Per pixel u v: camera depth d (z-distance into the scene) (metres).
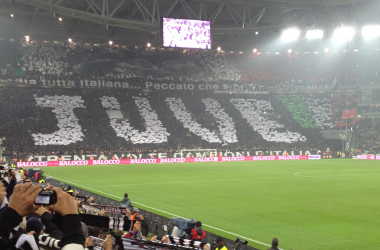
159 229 18.20
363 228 20.67
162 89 91.56
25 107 80.00
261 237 19.03
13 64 80.62
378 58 93.69
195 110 91.81
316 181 42.72
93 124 81.31
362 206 27.23
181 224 15.55
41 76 82.38
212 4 65.94
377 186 38.28
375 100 91.44
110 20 53.34
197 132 86.06
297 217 23.70
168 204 28.86
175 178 46.66
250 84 97.75
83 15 52.44
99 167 64.62
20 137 73.81
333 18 66.19
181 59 95.25
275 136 88.88
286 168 59.72
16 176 5.42
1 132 73.44
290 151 83.81
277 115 94.56
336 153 88.56
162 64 93.31
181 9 67.62
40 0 48.38
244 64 99.12
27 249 2.77
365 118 91.62
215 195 32.97
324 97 98.19
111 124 82.44
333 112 95.56
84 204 8.49
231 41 88.88
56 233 4.24
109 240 3.58
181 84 93.38
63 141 75.69
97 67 87.94
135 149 78.50
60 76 84.12
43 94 83.94
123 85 88.62
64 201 2.92
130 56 91.50
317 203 28.58
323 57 99.31
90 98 87.00
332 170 55.91
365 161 75.00
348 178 45.69
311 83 98.75
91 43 87.44
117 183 42.12
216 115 91.56
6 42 79.81
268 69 99.38
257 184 40.31
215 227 21.30
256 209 26.45
